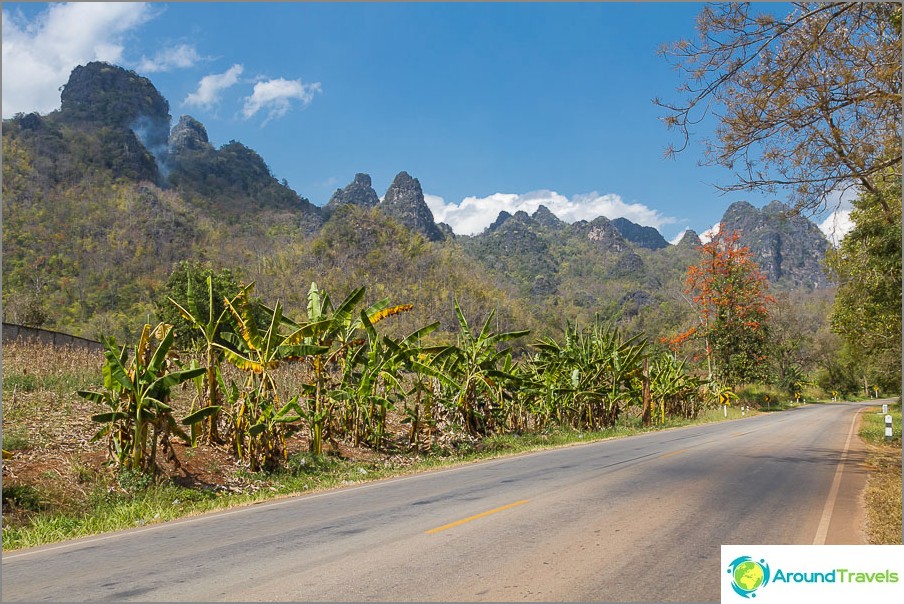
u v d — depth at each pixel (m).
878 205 18.77
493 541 6.74
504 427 22.64
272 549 6.54
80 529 8.02
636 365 28.44
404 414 22.08
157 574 5.69
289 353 14.05
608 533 7.09
